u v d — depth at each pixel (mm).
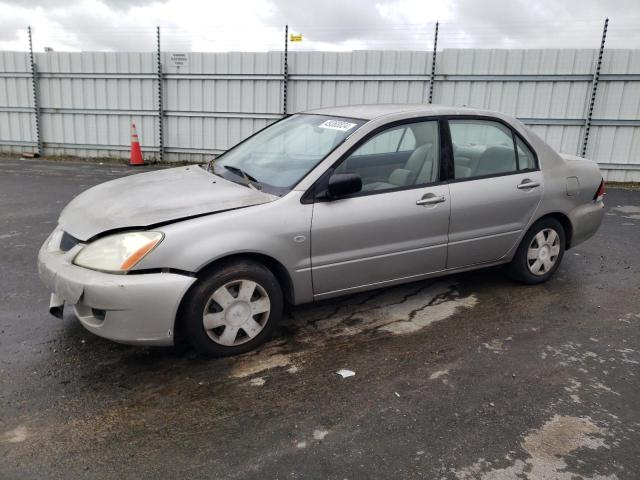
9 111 13656
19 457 2637
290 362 3594
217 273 3438
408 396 3229
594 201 5211
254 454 2695
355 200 3861
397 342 3902
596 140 10969
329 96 11891
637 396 3285
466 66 11141
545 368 3588
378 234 3955
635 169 10977
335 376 3434
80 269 3293
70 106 13305
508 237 4664
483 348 3840
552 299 4738
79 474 2533
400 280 4223
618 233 7020
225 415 3012
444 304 4582
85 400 3121
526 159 4746
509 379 3441
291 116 4875
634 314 4477
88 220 3535
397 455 2709
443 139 4309
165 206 3504
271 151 4305
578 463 2680
